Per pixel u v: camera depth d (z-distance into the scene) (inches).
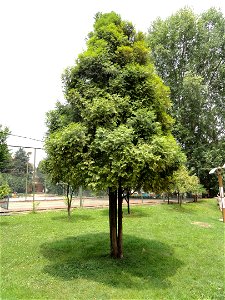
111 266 283.3
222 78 1118.4
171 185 317.7
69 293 224.4
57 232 423.8
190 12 1152.2
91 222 504.4
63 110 328.8
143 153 232.4
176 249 361.7
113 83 289.3
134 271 275.3
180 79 1116.5
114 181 246.4
